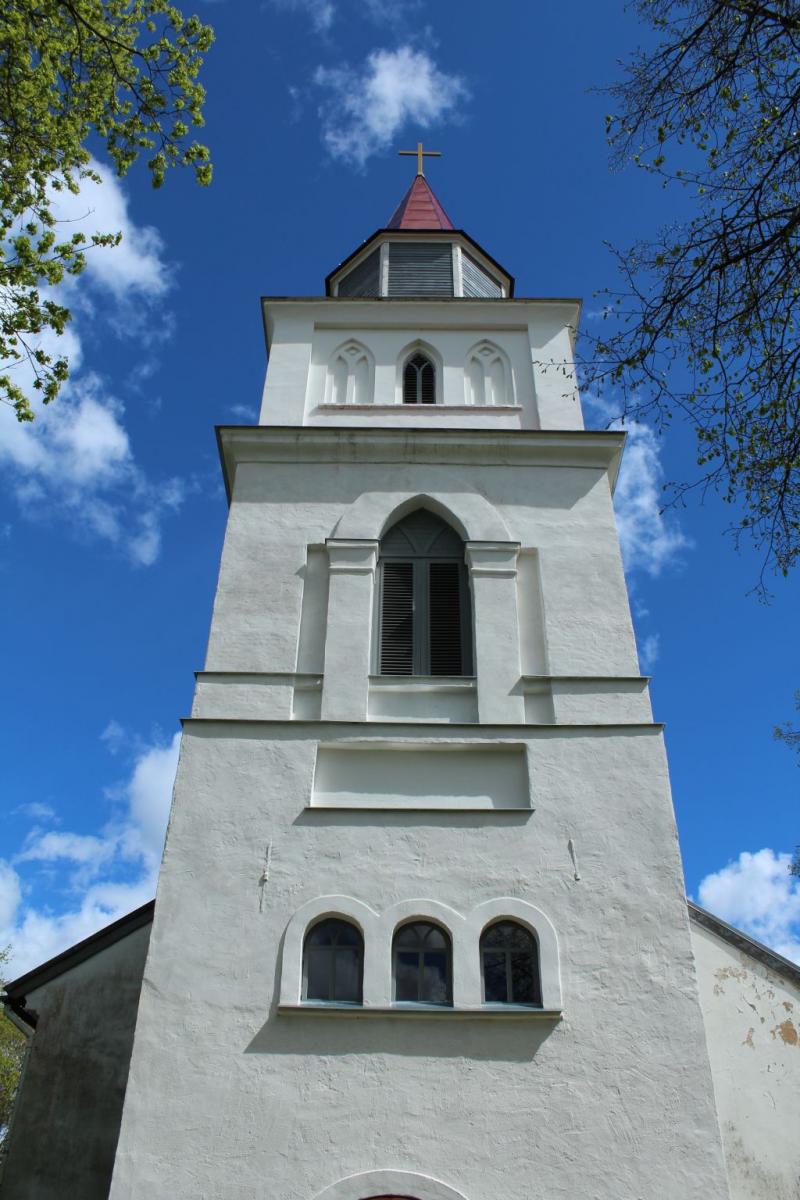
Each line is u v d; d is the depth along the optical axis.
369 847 12.41
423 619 15.23
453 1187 10.21
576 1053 11.05
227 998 11.32
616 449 16.66
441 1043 11.10
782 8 9.63
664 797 12.84
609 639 14.52
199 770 12.97
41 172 13.98
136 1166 10.30
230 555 15.27
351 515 15.82
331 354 18.97
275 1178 10.25
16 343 13.52
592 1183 10.28
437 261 22.30
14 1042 43.72
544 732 13.38
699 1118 10.65
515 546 15.48
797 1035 12.63
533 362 18.59
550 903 12.04
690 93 10.05
